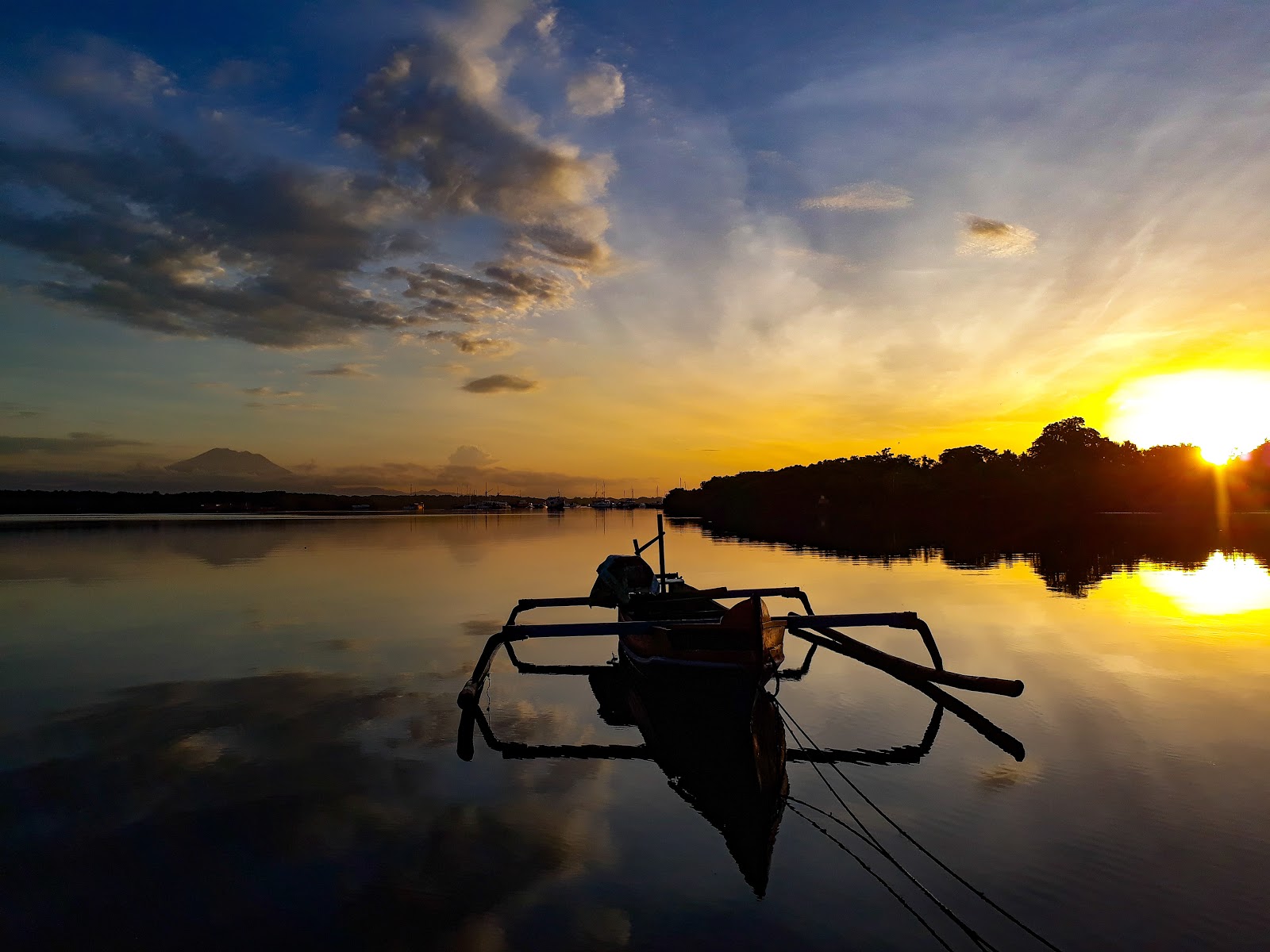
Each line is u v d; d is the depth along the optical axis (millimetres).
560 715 12680
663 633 12586
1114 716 11438
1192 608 20578
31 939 6293
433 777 9680
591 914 6512
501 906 6672
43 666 15664
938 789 8914
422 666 15898
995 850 7426
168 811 8664
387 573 33281
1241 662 14484
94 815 8562
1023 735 10703
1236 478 103938
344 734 11422
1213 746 10094
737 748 10852
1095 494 98062
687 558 39312
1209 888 6688
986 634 17500
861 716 11930
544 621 21078
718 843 7789
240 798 9016
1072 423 128875
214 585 28766
